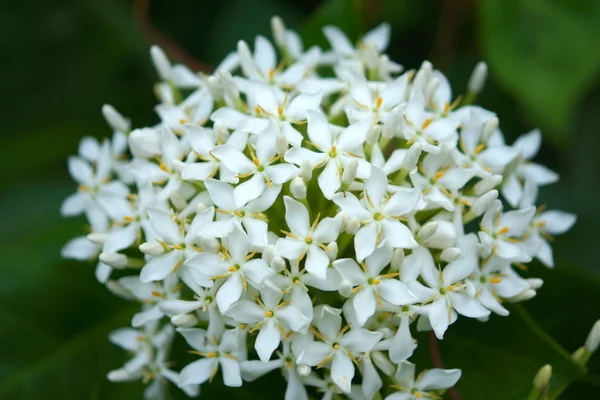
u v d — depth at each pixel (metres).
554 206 0.38
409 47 0.40
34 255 0.36
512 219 0.32
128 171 0.32
